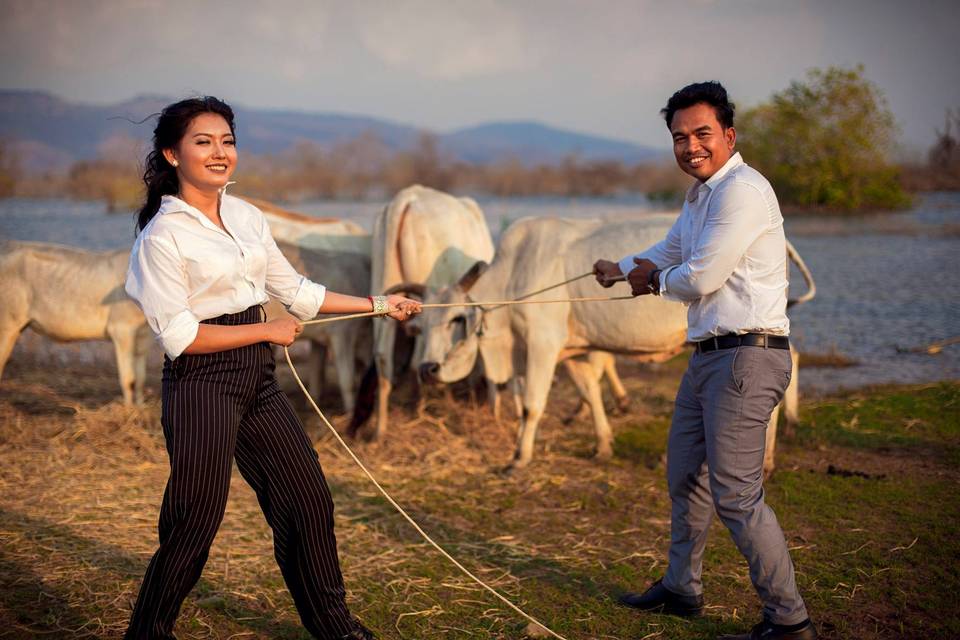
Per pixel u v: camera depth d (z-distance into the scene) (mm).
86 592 3736
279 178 50188
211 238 2838
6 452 5734
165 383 2893
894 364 8945
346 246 7305
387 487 5324
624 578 4031
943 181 37000
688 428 3461
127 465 5582
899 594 3809
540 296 5602
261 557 4180
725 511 3219
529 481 5453
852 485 5246
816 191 25203
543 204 41438
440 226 6672
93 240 21219
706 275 3164
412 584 3938
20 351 9445
